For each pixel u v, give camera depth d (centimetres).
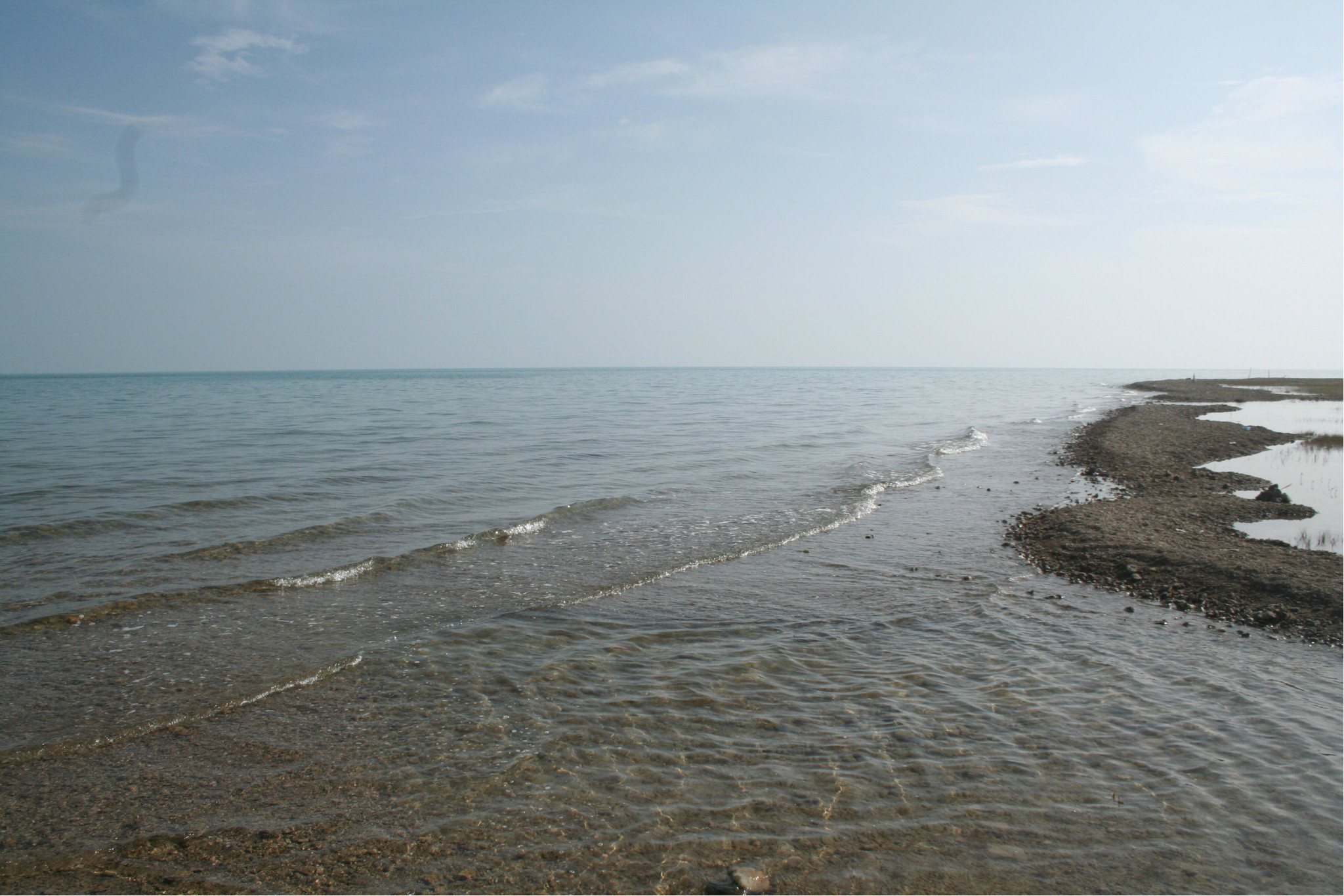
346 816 538
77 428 3425
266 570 1156
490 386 10319
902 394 7756
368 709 708
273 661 818
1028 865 477
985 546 1341
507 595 1057
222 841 509
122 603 997
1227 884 456
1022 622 943
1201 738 637
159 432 3206
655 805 548
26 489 1769
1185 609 988
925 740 640
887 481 2022
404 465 2241
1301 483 1983
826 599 1045
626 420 4038
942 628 924
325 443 2822
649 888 461
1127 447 2725
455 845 503
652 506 1692
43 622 928
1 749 630
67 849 499
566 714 697
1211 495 1805
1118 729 656
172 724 677
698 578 1148
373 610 991
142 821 532
